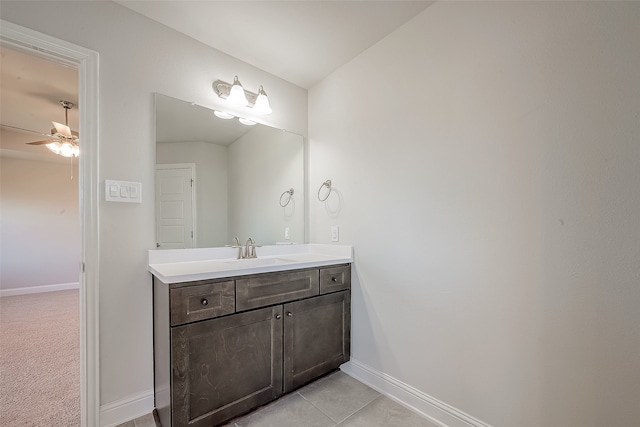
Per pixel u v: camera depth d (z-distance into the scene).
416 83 1.59
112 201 1.45
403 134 1.66
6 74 2.25
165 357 1.30
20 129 3.47
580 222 1.04
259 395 1.49
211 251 1.83
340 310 1.89
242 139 1.99
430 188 1.52
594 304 1.01
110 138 1.45
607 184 0.99
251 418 1.49
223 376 1.37
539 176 1.14
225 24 1.65
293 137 2.28
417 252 1.58
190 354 1.28
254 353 1.48
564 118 1.08
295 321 1.65
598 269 1.01
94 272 1.38
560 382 1.09
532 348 1.16
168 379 1.26
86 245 1.38
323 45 1.84
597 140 1.00
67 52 1.34
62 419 1.47
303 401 1.65
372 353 1.82
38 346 2.40
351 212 1.98
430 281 1.52
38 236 4.55
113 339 1.44
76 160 4.76
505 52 1.24
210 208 1.83
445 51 1.46
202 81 1.81
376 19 1.61
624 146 0.95
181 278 1.25
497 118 1.26
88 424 1.35
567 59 1.07
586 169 1.03
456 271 1.41
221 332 1.37
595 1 1.01
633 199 0.94
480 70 1.32
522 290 1.19
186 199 1.73
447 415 1.43
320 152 2.25
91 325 1.37
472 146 1.35
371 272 1.84
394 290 1.70
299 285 1.67
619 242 0.96
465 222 1.37
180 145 1.71
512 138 1.22
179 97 1.71
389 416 1.52
